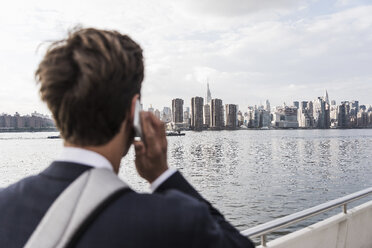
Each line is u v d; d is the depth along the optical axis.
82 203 0.54
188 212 0.55
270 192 48.44
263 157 101.69
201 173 68.69
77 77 0.57
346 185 53.75
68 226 0.53
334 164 82.94
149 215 0.54
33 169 67.75
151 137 0.66
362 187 51.69
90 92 0.56
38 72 0.60
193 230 0.53
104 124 0.58
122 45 0.63
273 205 39.75
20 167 70.94
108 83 0.57
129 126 0.66
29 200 0.58
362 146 144.50
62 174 0.59
